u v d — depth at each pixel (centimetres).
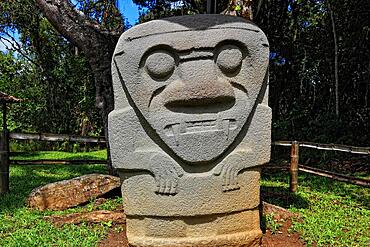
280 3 964
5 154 580
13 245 344
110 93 546
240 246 313
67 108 1513
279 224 393
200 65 294
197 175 302
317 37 1079
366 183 468
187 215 302
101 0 742
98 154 1184
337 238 365
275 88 1077
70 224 399
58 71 1498
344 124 925
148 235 308
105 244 351
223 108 304
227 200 308
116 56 302
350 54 995
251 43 304
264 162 320
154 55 295
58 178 718
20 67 1612
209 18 300
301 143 599
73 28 534
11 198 540
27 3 1484
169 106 299
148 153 302
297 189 602
